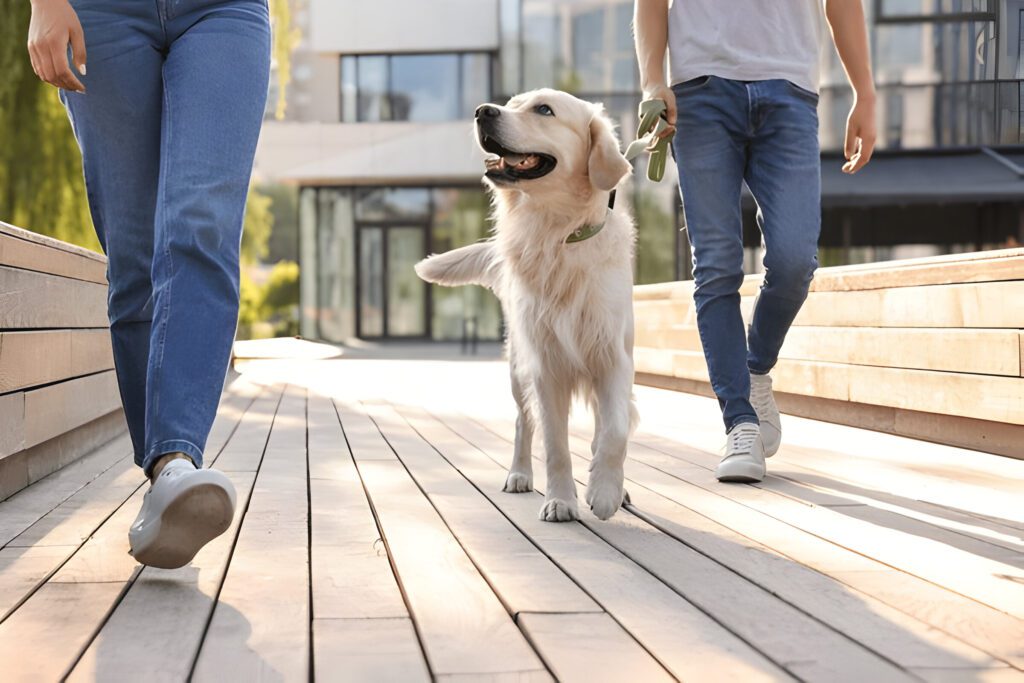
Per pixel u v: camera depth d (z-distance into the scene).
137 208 2.17
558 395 2.68
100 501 2.83
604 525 2.50
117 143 2.13
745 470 3.09
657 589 1.89
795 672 1.44
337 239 16.64
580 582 1.94
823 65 13.48
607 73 15.62
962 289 3.77
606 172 2.60
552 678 1.42
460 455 3.82
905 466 3.48
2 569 2.03
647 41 3.22
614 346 2.63
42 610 1.74
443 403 6.12
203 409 1.94
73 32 1.94
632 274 2.77
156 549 1.83
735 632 1.63
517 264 2.71
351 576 1.98
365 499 2.86
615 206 2.81
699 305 3.25
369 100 16.47
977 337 3.69
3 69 10.04
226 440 4.28
